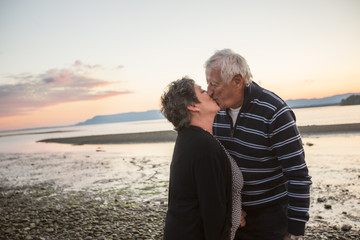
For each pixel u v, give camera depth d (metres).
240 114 2.33
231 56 2.23
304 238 4.51
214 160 1.86
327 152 11.51
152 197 7.52
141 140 23.44
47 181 10.53
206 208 1.85
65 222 5.79
